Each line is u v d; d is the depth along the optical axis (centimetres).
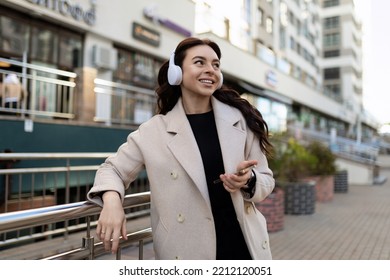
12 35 798
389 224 702
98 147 711
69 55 926
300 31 2895
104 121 897
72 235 460
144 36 1109
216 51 159
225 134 146
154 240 150
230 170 140
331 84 4303
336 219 752
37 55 848
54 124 620
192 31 1359
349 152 1883
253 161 128
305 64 3000
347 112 3891
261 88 2014
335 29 4347
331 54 4328
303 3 3002
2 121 540
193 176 139
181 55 154
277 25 2334
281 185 707
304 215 799
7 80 669
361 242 554
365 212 848
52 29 882
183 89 158
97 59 948
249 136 153
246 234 141
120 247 167
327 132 2708
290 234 607
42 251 380
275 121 1825
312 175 1038
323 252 492
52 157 432
